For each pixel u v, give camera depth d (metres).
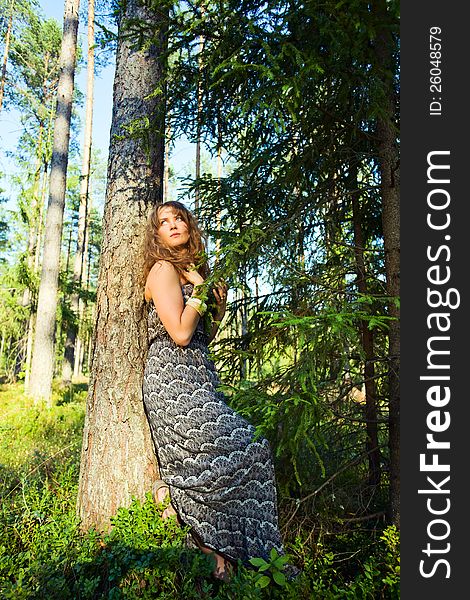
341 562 2.53
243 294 2.97
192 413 2.28
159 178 2.99
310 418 2.01
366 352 2.96
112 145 2.97
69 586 2.15
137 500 2.55
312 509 2.68
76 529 2.51
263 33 2.27
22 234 14.20
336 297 2.41
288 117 2.85
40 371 9.43
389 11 2.05
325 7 2.10
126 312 2.74
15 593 1.82
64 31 10.69
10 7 16.55
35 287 12.30
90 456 2.70
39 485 3.26
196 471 2.25
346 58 2.28
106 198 2.95
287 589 1.94
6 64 17.97
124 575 2.17
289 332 2.50
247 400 2.15
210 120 3.12
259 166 3.02
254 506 2.23
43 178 14.02
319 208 2.94
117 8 3.08
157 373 2.41
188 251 2.60
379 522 2.81
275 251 2.70
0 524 2.49
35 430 6.29
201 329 2.51
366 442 3.00
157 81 2.95
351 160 3.05
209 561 2.18
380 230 3.48
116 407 2.68
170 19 2.63
